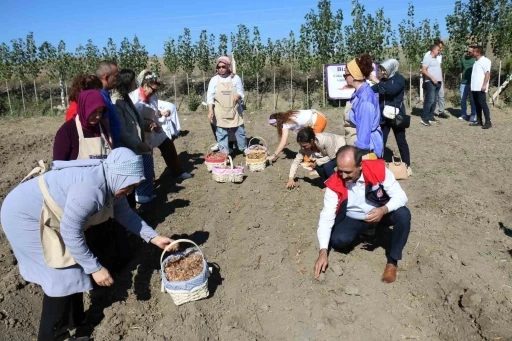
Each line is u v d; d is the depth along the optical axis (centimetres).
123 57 1805
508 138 1049
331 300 446
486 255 523
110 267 488
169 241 426
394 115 743
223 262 525
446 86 1683
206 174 845
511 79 1470
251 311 439
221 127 877
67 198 344
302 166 776
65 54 1872
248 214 647
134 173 358
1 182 866
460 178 782
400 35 1573
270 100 1845
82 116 436
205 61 1791
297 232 579
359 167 436
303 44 1642
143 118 665
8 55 1847
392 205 449
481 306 431
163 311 443
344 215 493
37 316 470
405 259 512
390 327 413
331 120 1362
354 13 1586
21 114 1836
